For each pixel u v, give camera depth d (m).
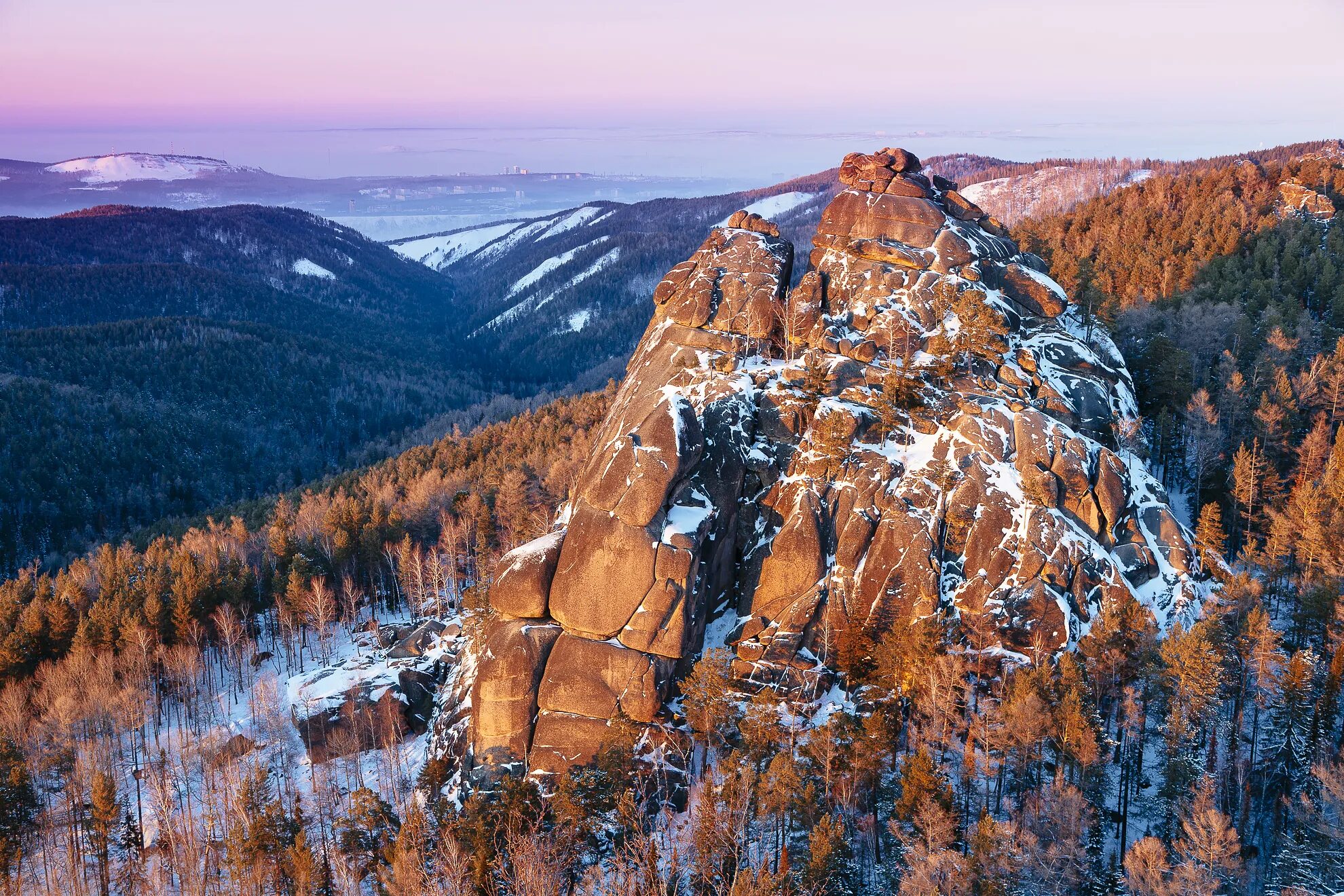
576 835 61.97
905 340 84.69
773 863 62.03
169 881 68.00
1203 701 59.50
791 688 71.50
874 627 72.38
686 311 88.69
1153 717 66.56
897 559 73.50
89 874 69.31
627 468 72.62
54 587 116.19
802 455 78.50
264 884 63.75
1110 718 66.69
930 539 73.69
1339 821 54.69
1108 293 118.62
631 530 71.00
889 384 81.00
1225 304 110.75
